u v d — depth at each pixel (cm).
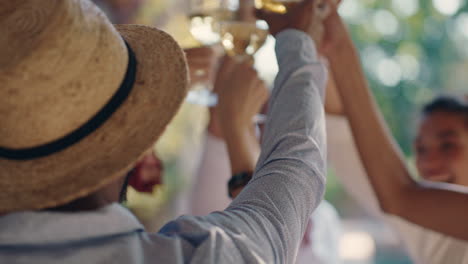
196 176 232
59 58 105
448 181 218
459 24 1172
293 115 131
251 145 170
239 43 158
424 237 196
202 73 178
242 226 115
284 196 121
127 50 117
